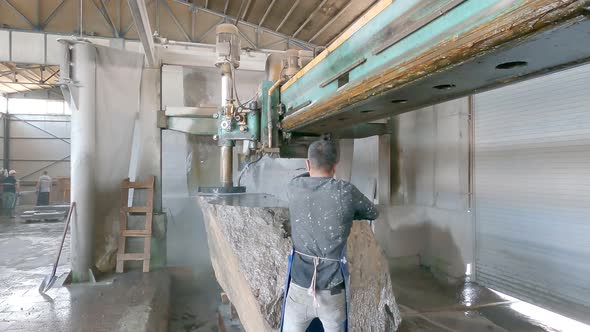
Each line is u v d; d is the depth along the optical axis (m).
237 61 3.35
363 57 1.64
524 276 3.58
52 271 4.05
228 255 2.43
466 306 3.48
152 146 4.43
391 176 5.29
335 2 5.66
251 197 3.28
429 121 4.77
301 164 5.45
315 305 1.48
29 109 12.65
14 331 2.68
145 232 4.21
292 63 3.06
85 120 3.84
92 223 3.90
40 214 8.86
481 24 1.01
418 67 1.25
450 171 4.43
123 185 4.21
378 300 2.40
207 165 5.89
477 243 4.15
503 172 3.81
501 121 3.83
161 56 4.46
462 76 1.26
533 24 0.87
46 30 7.06
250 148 3.27
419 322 3.14
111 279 3.91
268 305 1.97
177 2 7.59
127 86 4.20
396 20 1.38
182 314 3.83
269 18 7.19
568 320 3.12
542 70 1.20
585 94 3.03
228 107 3.23
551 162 3.31
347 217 1.52
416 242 4.86
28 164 12.54
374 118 2.18
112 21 7.31
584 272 3.04
